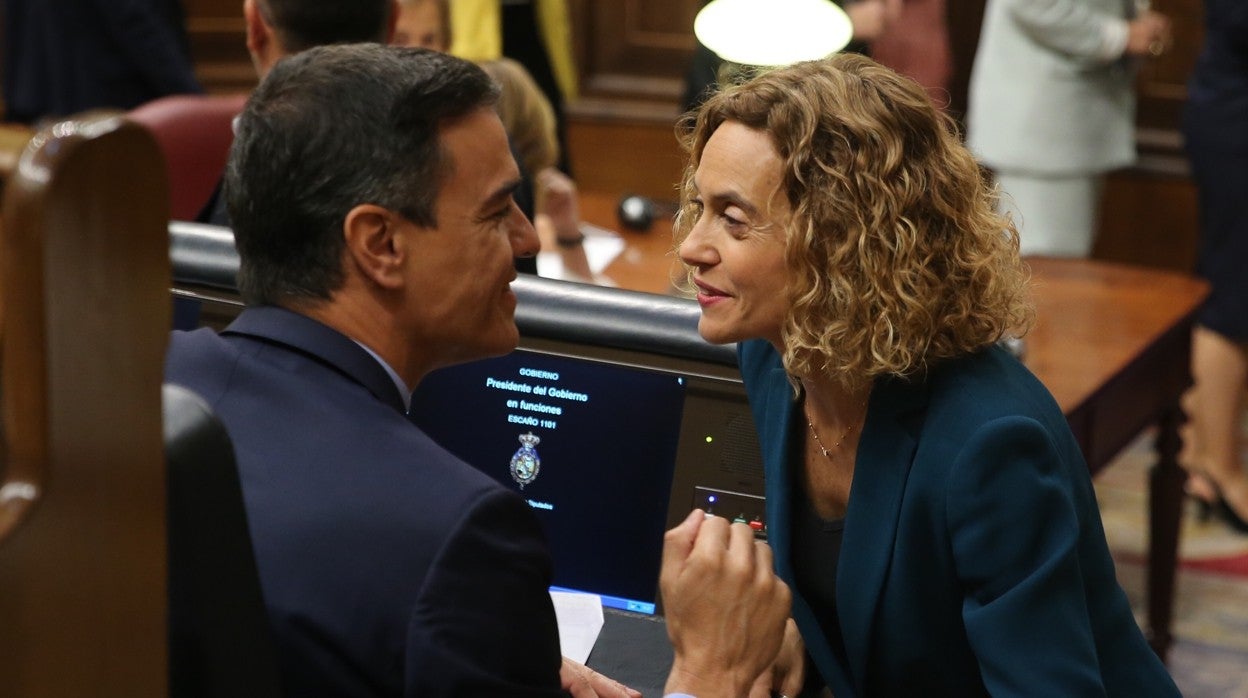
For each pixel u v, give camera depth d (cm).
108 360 203
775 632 429
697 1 1916
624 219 1212
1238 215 1317
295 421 379
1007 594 407
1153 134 1789
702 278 439
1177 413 1127
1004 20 1436
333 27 716
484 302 413
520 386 511
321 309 402
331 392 386
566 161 1511
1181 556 1344
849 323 416
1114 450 1002
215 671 282
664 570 434
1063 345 1004
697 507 495
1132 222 1814
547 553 374
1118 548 1362
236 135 405
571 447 507
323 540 354
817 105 413
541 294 509
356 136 388
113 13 1476
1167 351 1082
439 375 519
